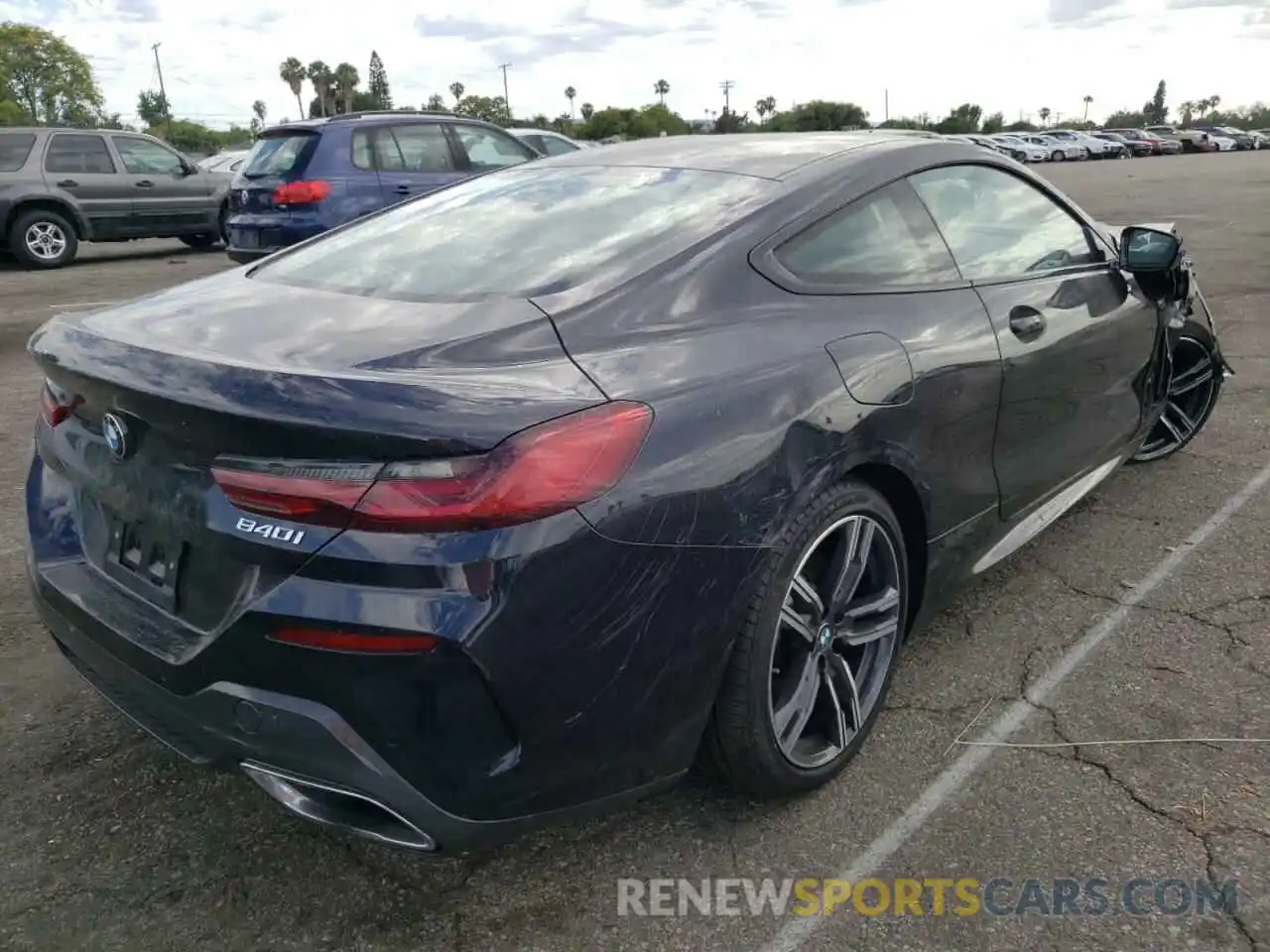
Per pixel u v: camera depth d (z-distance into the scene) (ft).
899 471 8.54
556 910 7.43
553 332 7.11
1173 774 8.59
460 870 7.85
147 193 47.26
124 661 7.14
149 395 6.51
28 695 10.21
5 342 27.63
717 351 7.46
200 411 6.25
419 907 7.48
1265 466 15.33
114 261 47.78
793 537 7.50
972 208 10.44
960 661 10.44
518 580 6.02
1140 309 12.53
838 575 8.24
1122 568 12.30
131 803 8.63
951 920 7.20
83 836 8.24
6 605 12.03
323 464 6.03
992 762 8.85
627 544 6.45
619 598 6.47
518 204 9.64
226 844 8.16
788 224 8.55
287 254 10.04
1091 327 11.31
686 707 7.13
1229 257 35.86
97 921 7.36
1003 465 10.07
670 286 7.75
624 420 6.51
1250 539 12.90
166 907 7.50
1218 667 10.14
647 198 9.10
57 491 8.52
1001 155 11.28
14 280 40.73
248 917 7.40
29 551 8.42
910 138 10.43
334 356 6.69
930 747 9.09
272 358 6.70
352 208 30.63
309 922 7.36
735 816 8.32
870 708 8.83
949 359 9.02
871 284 8.91
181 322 7.73
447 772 6.21
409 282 8.28
